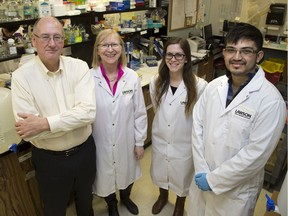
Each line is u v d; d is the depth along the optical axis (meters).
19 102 1.22
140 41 3.23
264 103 1.16
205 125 1.40
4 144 1.43
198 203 1.55
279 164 2.19
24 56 1.84
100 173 1.77
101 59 1.61
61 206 1.57
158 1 3.21
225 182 1.25
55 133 1.27
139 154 1.89
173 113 1.70
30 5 1.81
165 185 1.96
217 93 1.33
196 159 1.43
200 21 4.54
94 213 2.09
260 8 4.18
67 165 1.44
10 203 1.63
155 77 1.81
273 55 4.25
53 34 1.19
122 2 2.55
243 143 1.22
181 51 1.58
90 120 1.33
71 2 2.11
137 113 1.79
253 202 1.36
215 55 4.11
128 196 2.11
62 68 1.32
